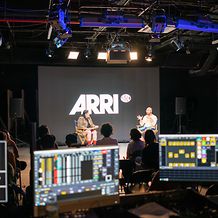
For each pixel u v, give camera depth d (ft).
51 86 39.88
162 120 46.55
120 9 21.35
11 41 32.35
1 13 21.54
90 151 7.57
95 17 19.71
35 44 37.04
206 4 20.68
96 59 37.78
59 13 19.27
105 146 7.71
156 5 20.15
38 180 7.16
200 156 9.39
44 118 39.75
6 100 43.19
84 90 40.52
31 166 7.47
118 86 41.16
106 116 40.96
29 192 8.61
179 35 29.35
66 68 40.16
